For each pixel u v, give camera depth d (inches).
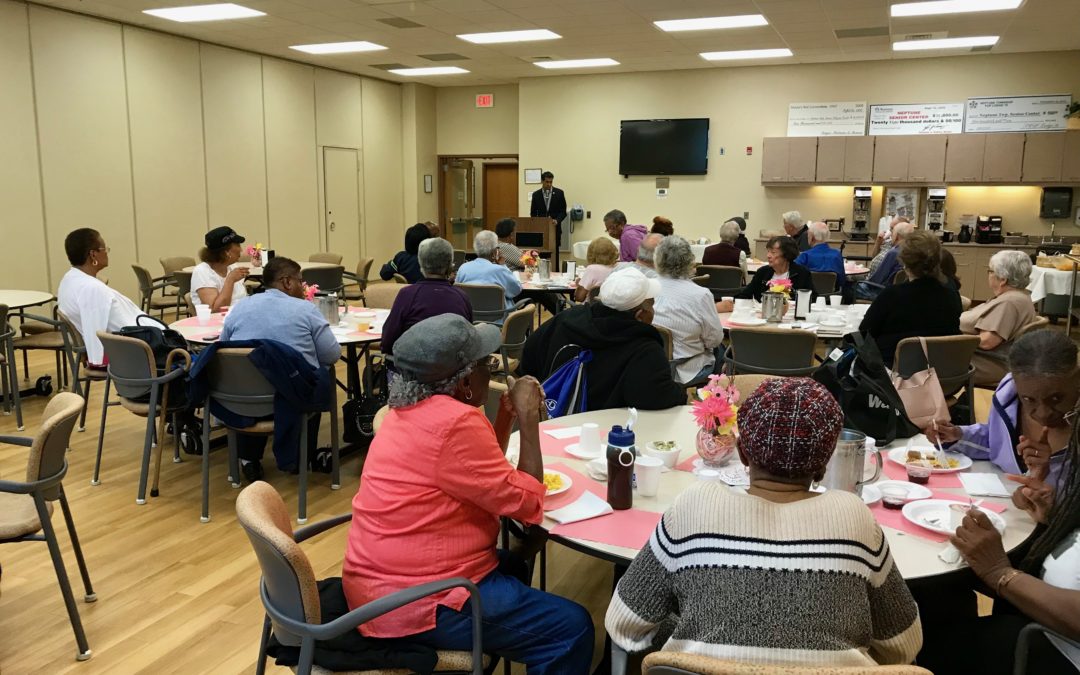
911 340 146.9
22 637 101.0
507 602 67.1
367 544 66.9
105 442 180.1
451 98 528.4
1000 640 66.0
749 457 51.9
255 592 113.9
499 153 522.9
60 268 319.0
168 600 111.2
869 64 410.6
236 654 98.3
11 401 209.5
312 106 442.9
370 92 485.4
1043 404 71.6
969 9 295.9
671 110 449.1
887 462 86.0
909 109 406.9
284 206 430.9
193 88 370.6
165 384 145.6
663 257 156.4
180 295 290.0
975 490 76.9
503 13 308.2
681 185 453.7
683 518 50.9
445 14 311.1
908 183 403.5
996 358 162.2
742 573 47.2
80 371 237.9
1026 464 74.5
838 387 92.2
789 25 326.0
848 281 282.0
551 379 107.3
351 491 152.7
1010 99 390.3
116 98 335.0
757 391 52.9
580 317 109.5
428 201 535.5
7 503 96.5
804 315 184.9
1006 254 161.8
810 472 49.8
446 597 66.1
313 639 60.3
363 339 162.1
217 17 321.7
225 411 135.7
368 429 172.2
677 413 104.9
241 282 213.3
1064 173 377.7
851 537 47.8
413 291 154.0
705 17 312.7
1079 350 70.7
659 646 57.7
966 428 89.3
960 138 390.6
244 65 397.1
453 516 66.7
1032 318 159.9
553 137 476.7
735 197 444.1
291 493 151.4
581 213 474.0
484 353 70.9
